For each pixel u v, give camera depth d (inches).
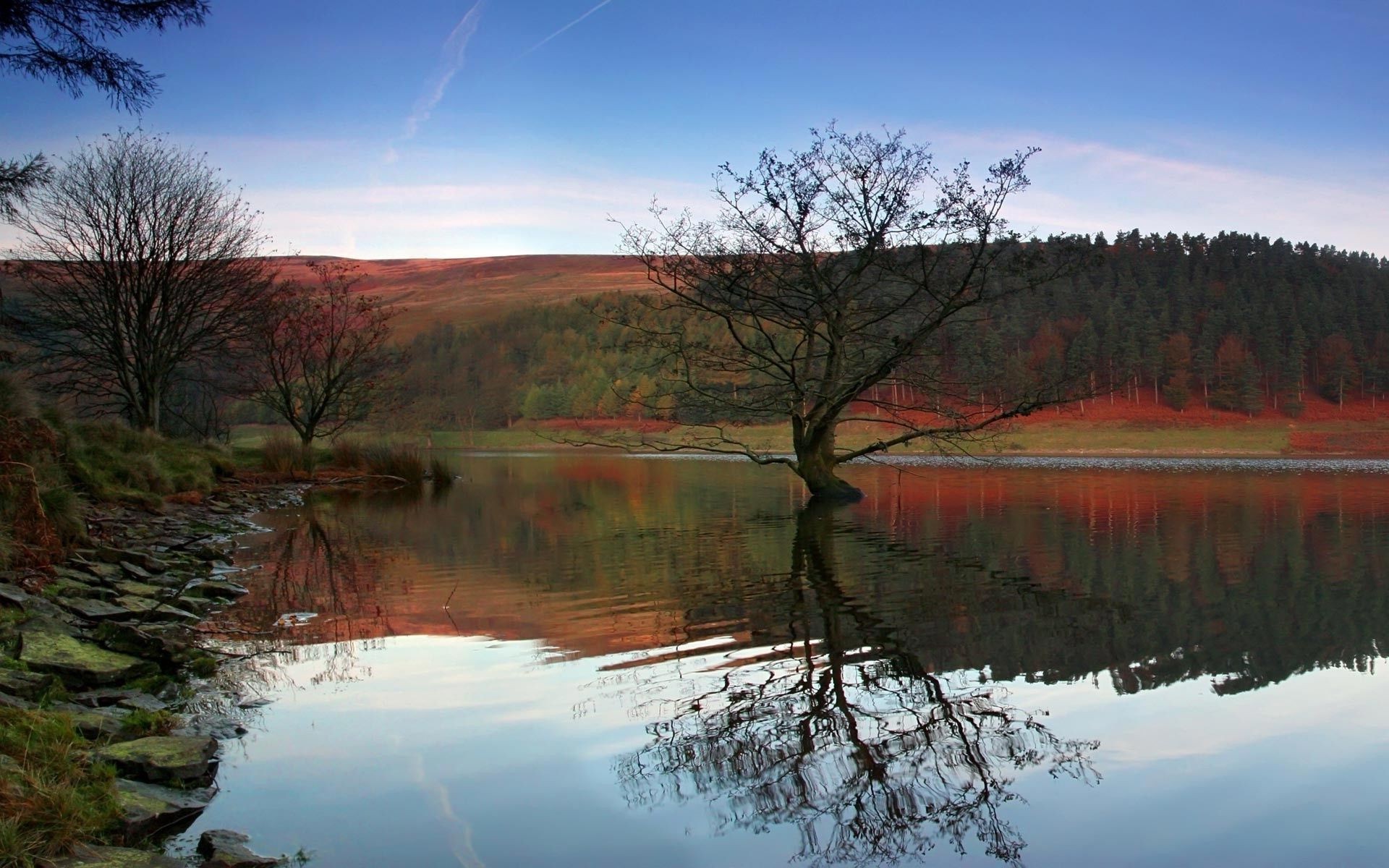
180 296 1155.3
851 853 161.6
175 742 200.2
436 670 277.7
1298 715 232.5
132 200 1094.4
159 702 239.9
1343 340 3878.0
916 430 910.4
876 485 1047.0
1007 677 265.9
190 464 939.3
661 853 158.7
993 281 850.1
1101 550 518.0
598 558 504.4
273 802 180.4
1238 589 397.4
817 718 231.9
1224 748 211.6
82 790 164.1
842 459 936.3
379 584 425.7
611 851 159.8
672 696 249.8
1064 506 791.1
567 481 1219.9
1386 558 480.7
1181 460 1882.4
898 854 160.1
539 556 512.1
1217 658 287.4
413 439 1610.5
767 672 273.3
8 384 515.8
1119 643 305.7
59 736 184.1
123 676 251.3
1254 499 852.0
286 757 205.3
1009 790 189.3
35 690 222.1
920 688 257.1
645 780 192.1
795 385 876.0
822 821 174.9
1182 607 362.0
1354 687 255.3
